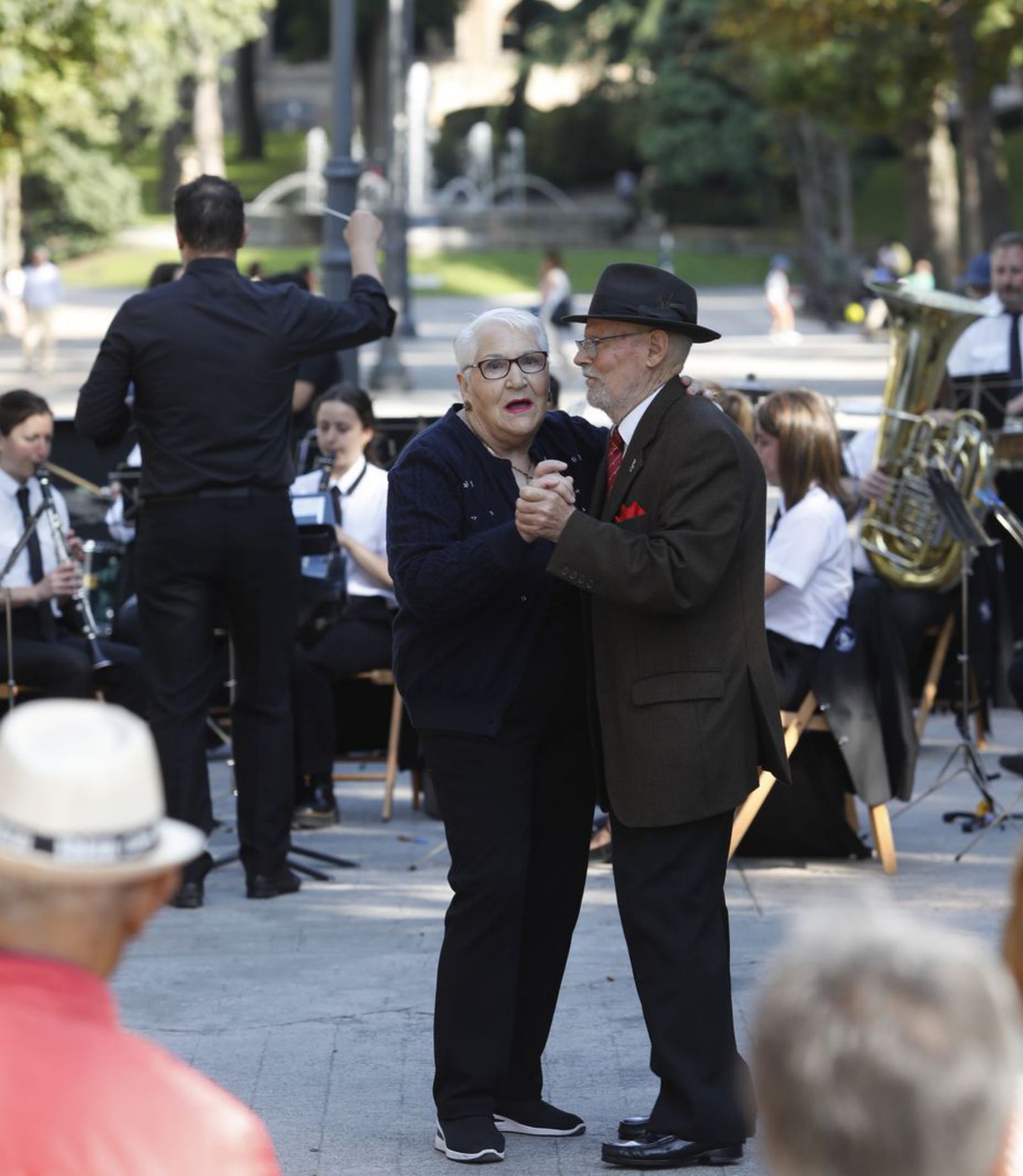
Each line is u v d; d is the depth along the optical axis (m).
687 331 6.10
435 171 89.50
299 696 11.16
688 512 5.89
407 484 6.29
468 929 6.21
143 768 2.92
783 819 10.10
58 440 13.80
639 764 5.97
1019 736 13.62
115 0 34.88
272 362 9.05
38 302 40.62
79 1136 2.77
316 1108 6.64
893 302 11.55
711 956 6.07
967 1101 2.22
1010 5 41.06
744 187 85.06
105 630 12.37
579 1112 6.63
